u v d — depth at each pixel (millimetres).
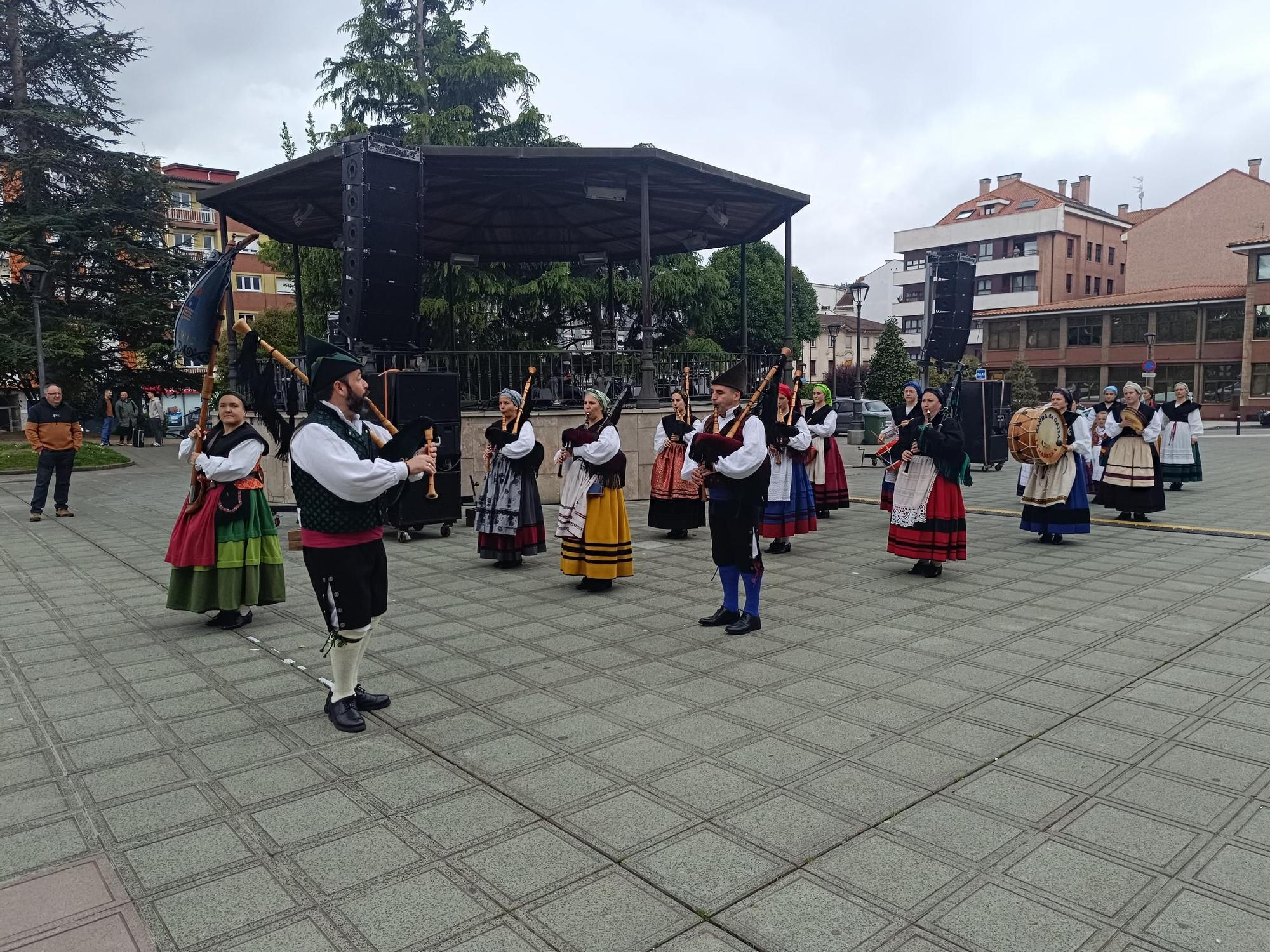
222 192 11914
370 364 9133
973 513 10695
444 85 22859
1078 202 56750
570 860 2771
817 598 6293
